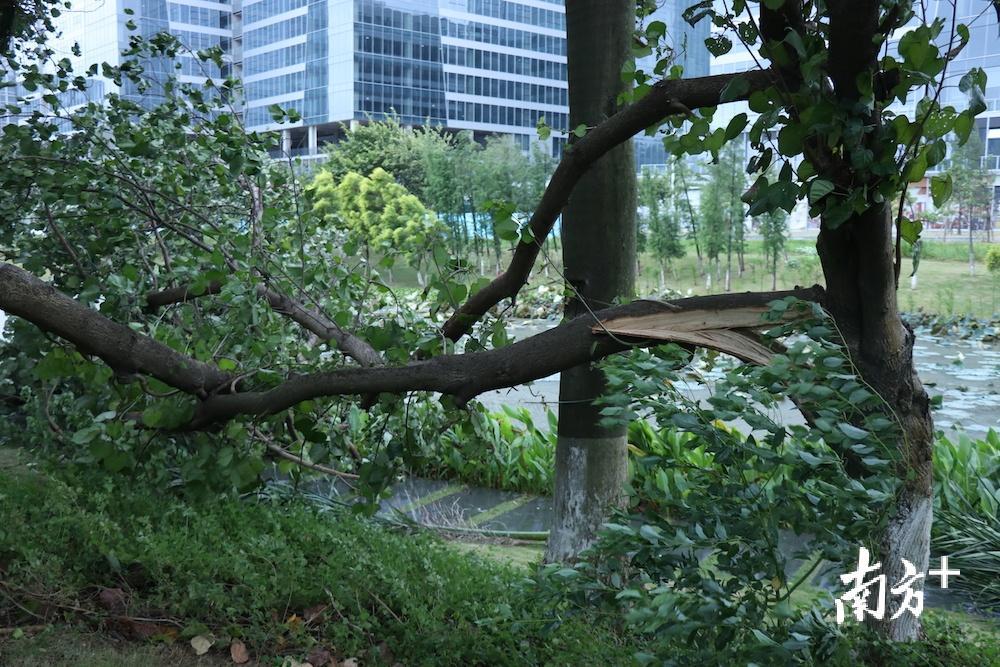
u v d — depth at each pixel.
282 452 4.75
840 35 2.32
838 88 2.44
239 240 4.12
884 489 2.45
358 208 16.67
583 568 2.92
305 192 4.76
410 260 3.99
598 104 4.30
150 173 5.18
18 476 4.95
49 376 3.59
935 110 2.42
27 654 3.13
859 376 2.67
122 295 4.82
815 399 2.50
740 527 2.54
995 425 8.52
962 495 5.51
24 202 5.39
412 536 5.14
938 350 14.00
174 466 5.16
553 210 3.53
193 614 3.61
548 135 4.17
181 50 5.22
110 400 4.14
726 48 2.90
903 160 2.49
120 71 5.18
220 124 4.74
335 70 55.59
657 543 2.49
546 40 67.31
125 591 3.72
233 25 60.97
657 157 42.84
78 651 3.23
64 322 3.30
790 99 2.55
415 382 3.42
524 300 5.24
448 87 61.66
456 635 3.47
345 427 5.04
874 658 2.88
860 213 2.54
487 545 5.53
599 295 4.41
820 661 2.48
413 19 57.81
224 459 3.74
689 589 2.63
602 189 4.36
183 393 3.83
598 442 4.48
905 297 19.81
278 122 4.85
